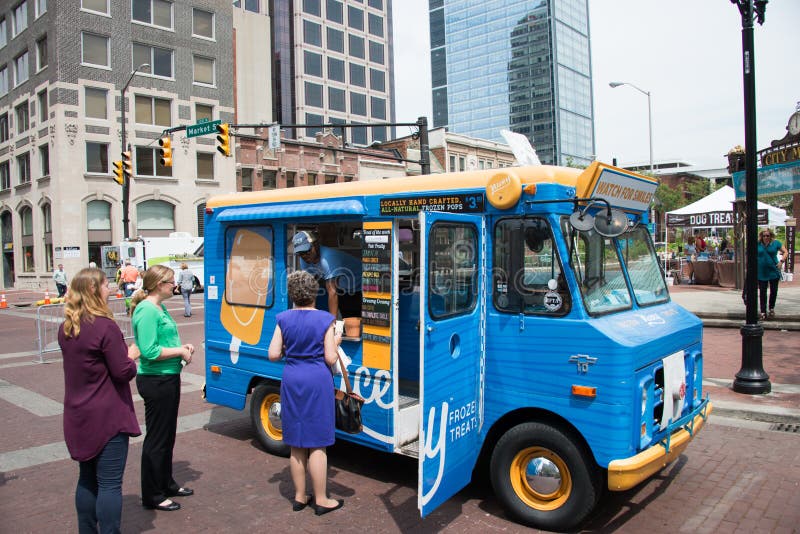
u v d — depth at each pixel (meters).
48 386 9.04
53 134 30.75
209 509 4.52
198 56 35.50
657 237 40.47
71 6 30.55
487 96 126.50
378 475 5.23
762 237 11.83
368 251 4.72
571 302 3.99
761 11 7.32
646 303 4.79
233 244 6.14
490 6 125.31
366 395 4.71
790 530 4.04
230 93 37.00
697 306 13.54
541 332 4.11
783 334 11.12
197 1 35.31
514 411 4.33
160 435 4.50
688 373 4.68
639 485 4.86
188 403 7.97
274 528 4.18
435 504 3.86
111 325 3.52
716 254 25.28
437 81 135.50
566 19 120.00
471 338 4.29
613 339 3.80
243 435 6.51
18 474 5.34
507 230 4.31
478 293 4.42
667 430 4.13
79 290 3.52
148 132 33.25
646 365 3.96
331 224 5.60
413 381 5.44
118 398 3.54
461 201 4.53
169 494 4.74
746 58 7.18
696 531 4.05
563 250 4.05
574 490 3.95
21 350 12.74
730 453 5.57
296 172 39.53
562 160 116.88
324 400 4.29
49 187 31.55
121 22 32.22
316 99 63.59
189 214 34.50
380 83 70.56
